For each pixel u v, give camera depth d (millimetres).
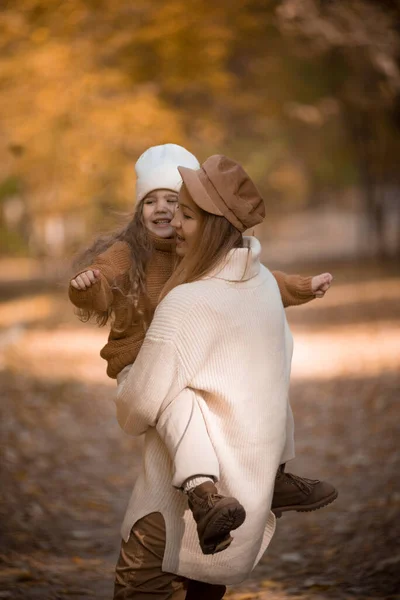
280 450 4836
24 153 24641
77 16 23594
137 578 4801
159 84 26891
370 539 8523
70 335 24781
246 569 4793
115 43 24828
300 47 35000
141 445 13148
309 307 32469
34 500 9891
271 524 5027
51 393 16172
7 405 14727
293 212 94500
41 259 31484
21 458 11594
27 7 22953
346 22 29484
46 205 26250
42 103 23547
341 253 61281
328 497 5234
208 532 4312
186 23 25516
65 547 8539
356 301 32719
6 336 23703
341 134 55469
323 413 14844
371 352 20625
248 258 4785
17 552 8141
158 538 4781
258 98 34656
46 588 7145
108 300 4820
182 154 5219
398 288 35625
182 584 4883
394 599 6879
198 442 4543
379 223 50000
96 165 25188
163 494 4789
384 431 12938
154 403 4641
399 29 29625
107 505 10117
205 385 4641
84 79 23781
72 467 11633
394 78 32750
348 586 7434
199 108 30078
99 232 5188
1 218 40719
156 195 5125
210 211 4684
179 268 4812
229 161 4801
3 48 23297
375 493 10062
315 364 19812
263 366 4785
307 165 60906
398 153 49594
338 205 97500
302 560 8336
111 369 5113
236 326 4699
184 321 4633
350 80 39062
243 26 27500
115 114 24281
